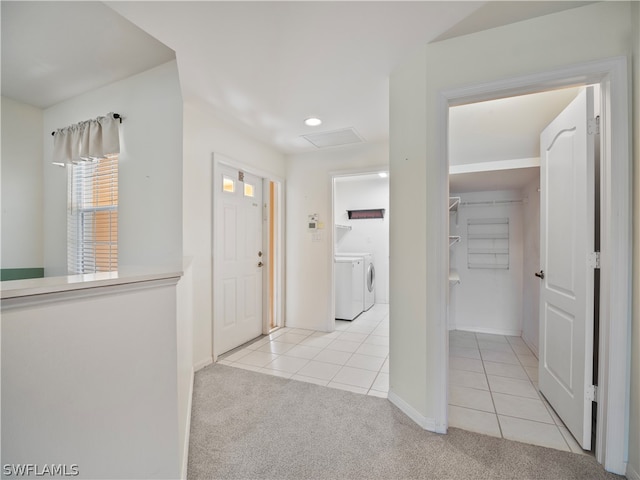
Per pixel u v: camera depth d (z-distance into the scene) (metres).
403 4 1.49
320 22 1.62
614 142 1.50
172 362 1.12
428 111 1.81
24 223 3.33
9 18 2.00
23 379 0.68
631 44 1.47
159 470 1.07
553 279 2.08
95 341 0.84
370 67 2.06
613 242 1.50
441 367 1.81
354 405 2.15
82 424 0.81
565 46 1.56
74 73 2.74
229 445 1.73
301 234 4.07
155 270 1.14
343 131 3.26
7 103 3.21
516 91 1.69
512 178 3.25
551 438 1.78
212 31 1.69
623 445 1.49
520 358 3.03
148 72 2.70
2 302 0.64
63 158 3.08
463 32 1.71
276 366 2.85
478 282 3.97
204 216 2.81
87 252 3.20
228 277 3.24
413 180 1.93
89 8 1.93
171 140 2.59
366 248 6.03
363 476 1.49
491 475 1.49
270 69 2.08
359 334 3.85
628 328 1.48
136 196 2.78
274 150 3.90
